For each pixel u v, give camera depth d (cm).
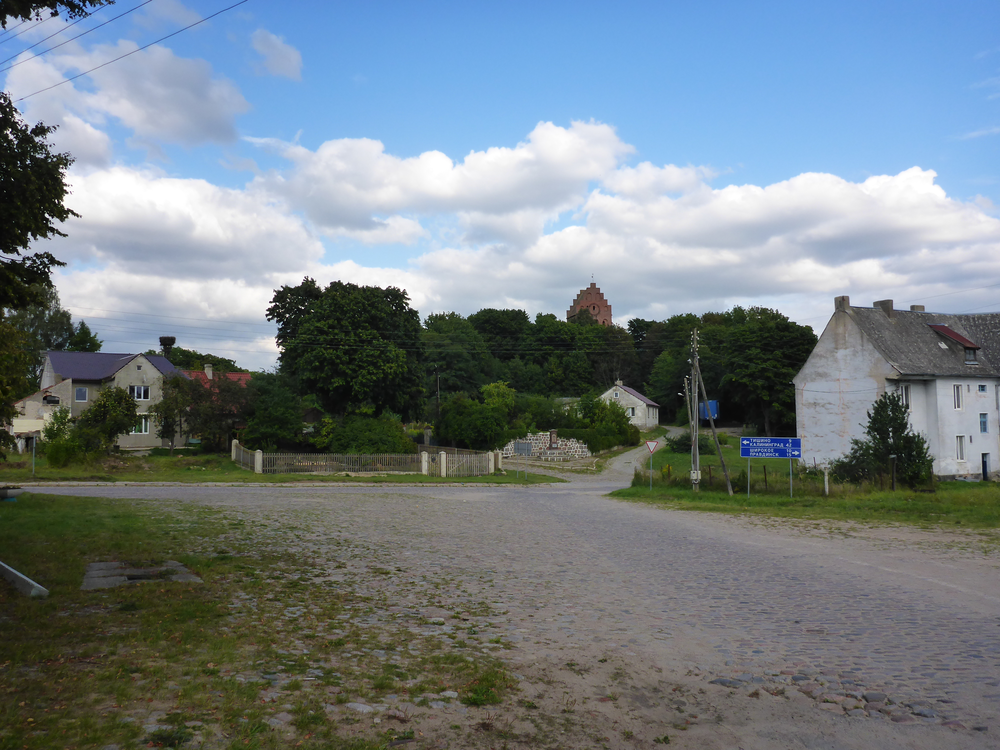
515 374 11012
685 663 788
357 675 682
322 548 1520
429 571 1317
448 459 5247
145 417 5588
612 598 1135
